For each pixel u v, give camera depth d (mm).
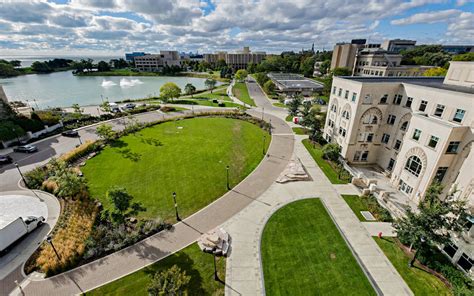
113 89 125688
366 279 20109
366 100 35875
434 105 28453
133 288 19266
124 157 42094
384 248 23359
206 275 20438
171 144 48125
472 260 19734
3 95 51906
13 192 31516
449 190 24875
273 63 187250
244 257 22297
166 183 34375
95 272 20688
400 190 32281
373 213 28219
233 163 40531
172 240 24297
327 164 40219
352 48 130250
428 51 138250
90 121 61031
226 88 127062
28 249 22875
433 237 19125
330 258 22156
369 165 40656
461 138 24875
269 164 40281
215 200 30797
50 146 46594
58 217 26953
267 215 27953
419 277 20297
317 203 30078
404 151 31141
